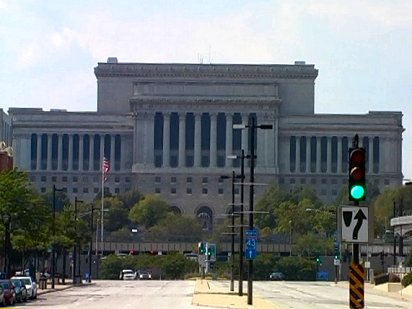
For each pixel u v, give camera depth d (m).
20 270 137.12
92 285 137.62
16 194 98.25
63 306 76.06
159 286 131.88
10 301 77.31
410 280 126.75
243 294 96.19
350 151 36.97
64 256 140.62
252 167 78.88
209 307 74.50
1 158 134.25
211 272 188.12
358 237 37.28
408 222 164.75
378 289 130.50
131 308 73.06
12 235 102.94
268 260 194.12
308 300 90.69
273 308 72.25
